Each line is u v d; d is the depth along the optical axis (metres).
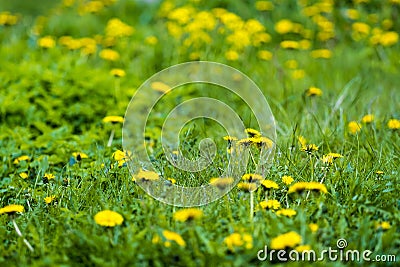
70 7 9.74
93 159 4.74
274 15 8.75
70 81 6.32
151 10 9.20
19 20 8.98
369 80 6.68
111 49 7.57
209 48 7.22
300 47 7.65
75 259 3.12
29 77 6.34
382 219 3.47
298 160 4.27
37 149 5.08
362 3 8.79
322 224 3.32
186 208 3.56
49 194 4.05
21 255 3.20
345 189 3.78
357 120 5.33
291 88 6.32
